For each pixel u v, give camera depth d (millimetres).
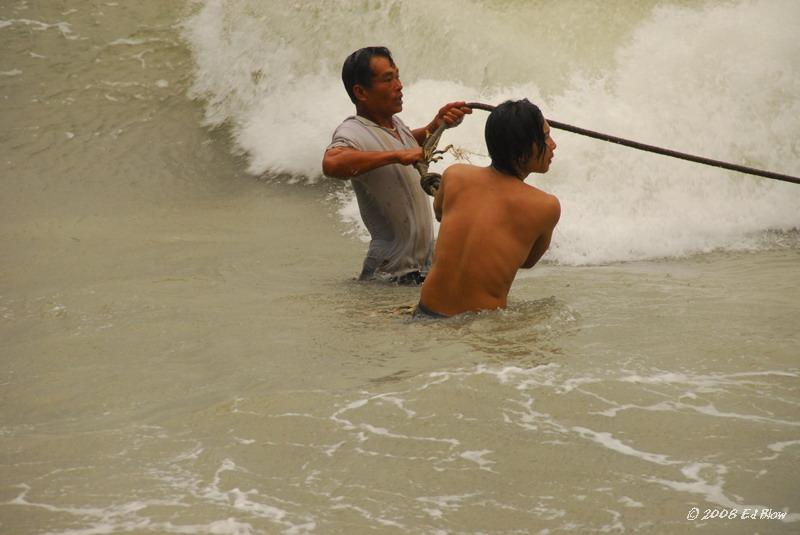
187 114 39656
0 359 16812
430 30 37625
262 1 42062
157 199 33000
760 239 26016
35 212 31469
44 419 13797
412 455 11828
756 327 16297
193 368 15703
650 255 25109
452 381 13984
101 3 45250
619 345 15516
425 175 20344
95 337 17844
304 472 11508
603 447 11836
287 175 35125
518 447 11914
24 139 37562
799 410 12703
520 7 37469
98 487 11297
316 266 24406
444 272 17703
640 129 31484
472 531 10094
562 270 23328
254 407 13508
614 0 36219
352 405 13391
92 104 40031
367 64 21812
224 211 31391
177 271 23844
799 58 31984
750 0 34344
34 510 10766
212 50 42031
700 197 29172
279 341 16859
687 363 14555
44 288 22312
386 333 16906
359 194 22312
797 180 20938
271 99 39219
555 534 9977
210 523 10344
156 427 13117
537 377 14047
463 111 20844
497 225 17500
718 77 32250
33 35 43812
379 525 10242
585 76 33812
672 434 12125
